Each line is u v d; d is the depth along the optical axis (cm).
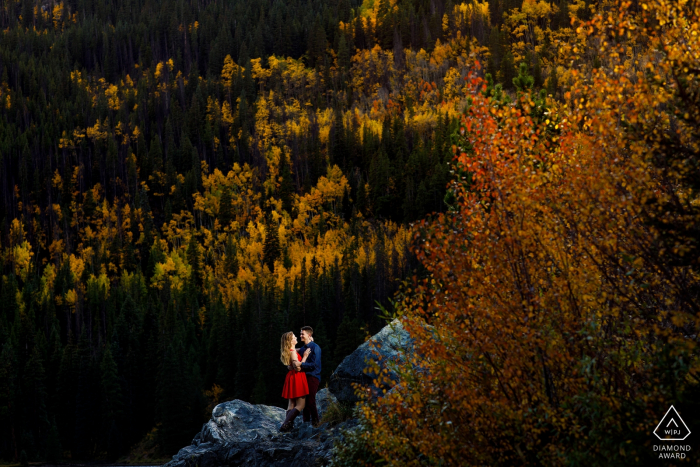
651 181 631
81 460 7069
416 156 17275
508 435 686
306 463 986
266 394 6825
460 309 719
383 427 757
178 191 19138
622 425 588
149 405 7588
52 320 10881
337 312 8988
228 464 1102
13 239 17212
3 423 7269
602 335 666
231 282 12900
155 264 14788
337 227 16275
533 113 1061
